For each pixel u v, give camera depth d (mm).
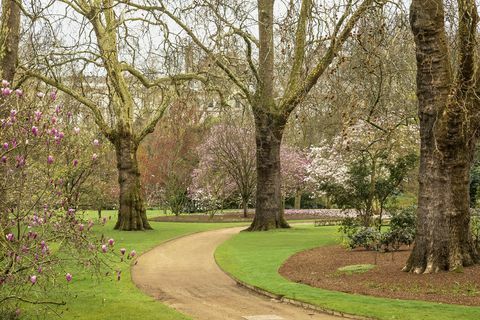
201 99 33625
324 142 43781
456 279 13031
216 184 44750
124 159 30922
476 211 19875
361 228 21422
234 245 22969
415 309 10781
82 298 12367
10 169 8656
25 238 8789
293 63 27312
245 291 14000
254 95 29016
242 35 24250
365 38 16172
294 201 56656
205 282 15320
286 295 12773
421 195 14305
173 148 48469
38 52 21109
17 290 9781
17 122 8461
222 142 41781
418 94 14438
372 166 23891
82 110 30828
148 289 14148
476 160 26688
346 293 12867
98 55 24656
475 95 13117
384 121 23328
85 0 28234
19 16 18625
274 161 30328
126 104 30812
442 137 13859
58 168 10820
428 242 14023
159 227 33719
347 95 17641
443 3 14984
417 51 14281
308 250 20859
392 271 14703
